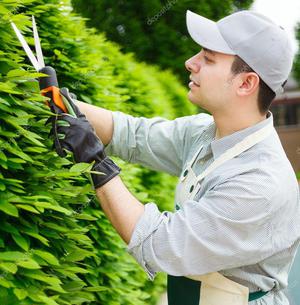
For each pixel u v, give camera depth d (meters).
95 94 2.91
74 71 2.66
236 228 1.69
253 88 1.81
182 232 1.69
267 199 1.70
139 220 1.71
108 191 1.70
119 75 4.39
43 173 1.70
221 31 1.82
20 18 1.78
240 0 11.16
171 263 1.71
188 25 1.86
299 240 1.88
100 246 2.62
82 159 1.69
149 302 4.12
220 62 1.82
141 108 4.48
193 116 2.18
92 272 2.32
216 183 1.78
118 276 2.75
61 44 2.67
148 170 4.30
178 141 2.13
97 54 3.27
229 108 1.85
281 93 1.91
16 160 1.56
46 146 1.86
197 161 1.94
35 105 1.73
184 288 1.90
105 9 9.25
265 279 1.87
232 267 1.78
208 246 1.69
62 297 1.72
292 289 2.74
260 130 1.84
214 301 1.83
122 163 3.06
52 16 2.66
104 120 2.11
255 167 1.74
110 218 1.73
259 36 1.79
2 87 1.53
